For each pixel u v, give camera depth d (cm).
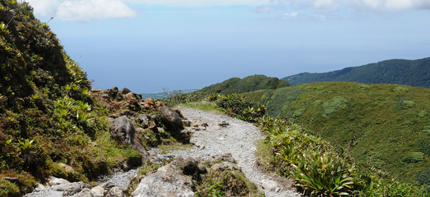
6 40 1173
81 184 825
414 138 4962
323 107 7175
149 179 758
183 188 772
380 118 5966
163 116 1681
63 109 1224
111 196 726
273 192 954
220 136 1734
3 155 766
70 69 1702
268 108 9006
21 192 709
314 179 941
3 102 926
